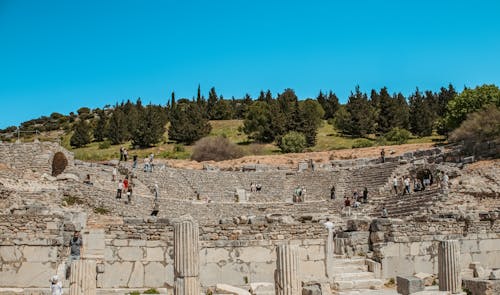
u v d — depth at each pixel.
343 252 27.56
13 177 41.41
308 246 25.02
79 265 17.61
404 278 22.00
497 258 30.33
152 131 111.88
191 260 18.61
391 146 78.44
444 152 59.22
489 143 53.41
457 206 40.25
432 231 28.41
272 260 24.52
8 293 20.84
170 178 58.97
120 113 130.00
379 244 26.70
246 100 175.88
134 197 46.72
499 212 30.97
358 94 140.75
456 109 79.38
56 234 22.73
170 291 22.94
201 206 51.44
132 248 23.28
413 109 112.31
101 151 108.81
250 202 56.91
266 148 103.19
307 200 59.47
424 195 45.59
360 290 23.45
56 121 177.25
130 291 22.42
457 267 21.72
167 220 23.95
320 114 135.88
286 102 134.62
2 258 22.14
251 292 22.16
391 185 54.22
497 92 77.88
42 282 22.08
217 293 22.08
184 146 111.50
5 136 148.38
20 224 22.70
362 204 50.12
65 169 50.12
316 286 20.56
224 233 24.58
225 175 64.25
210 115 152.88
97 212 40.12
